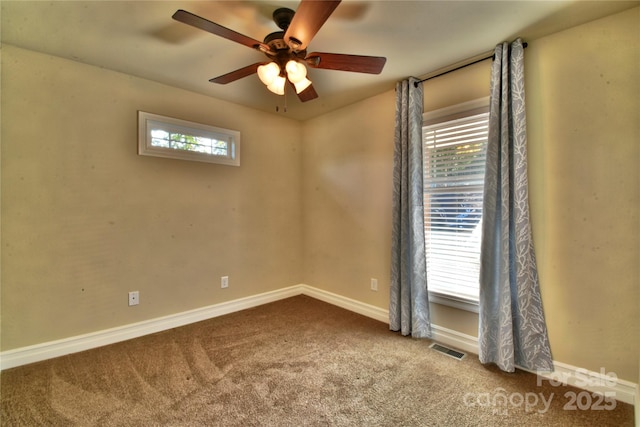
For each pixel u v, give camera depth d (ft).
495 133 7.18
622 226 5.94
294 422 5.48
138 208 8.91
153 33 6.60
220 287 10.71
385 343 8.51
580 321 6.41
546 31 6.52
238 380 6.73
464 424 5.42
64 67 7.72
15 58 7.12
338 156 11.55
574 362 6.49
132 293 8.83
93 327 8.21
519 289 6.92
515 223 6.97
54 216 7.64
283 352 8.00
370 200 10.48
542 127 6.79
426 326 8.80
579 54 6.31
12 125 7.11
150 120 9.04
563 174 6.56
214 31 5.07
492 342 7.34
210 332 9.23
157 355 7.82
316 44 7.03
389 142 9.86
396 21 6.15
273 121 12.16
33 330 7.43
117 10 5.81
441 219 8.69
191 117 9.89
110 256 8.46
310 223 12.80
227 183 10.84
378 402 6.01
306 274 12.98
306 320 10.18
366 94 10.11
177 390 6.37
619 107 5.92
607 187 6.07
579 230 6.40
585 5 5.65
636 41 5.74
